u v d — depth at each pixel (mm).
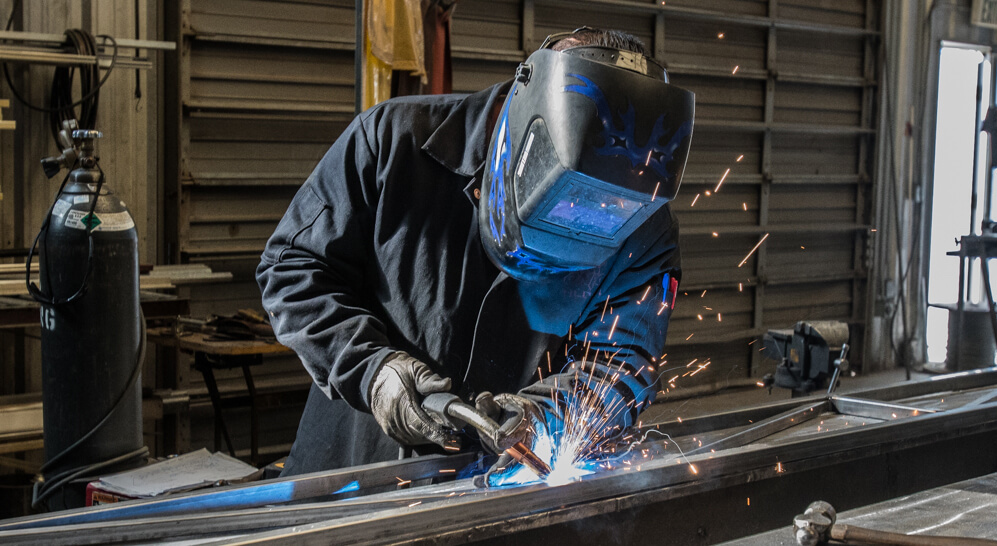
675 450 1601
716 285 6867
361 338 1409
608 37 1312
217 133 4859
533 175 1228
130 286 2660
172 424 4641
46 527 1118
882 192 7246
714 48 6820
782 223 7316
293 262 1567
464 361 1598
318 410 1857
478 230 1569
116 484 2018
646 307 1604
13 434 3393
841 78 7410
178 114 4672
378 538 1036
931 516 1361
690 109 1218
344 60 5207
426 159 1579
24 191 3971
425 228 1576
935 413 1697
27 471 3766
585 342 1625
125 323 2648
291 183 5086
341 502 1217
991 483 1562
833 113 7523
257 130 4973
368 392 1345
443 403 1257
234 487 1312
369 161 1578
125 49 4059
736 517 1354
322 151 5211
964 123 6910
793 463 1410
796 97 7301
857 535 1085
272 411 5141
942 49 6840
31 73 3924
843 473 1501
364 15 3840
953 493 1496
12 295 3344
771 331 3246
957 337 5641
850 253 7688
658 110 1176
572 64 1184
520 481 1314
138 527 1131
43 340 2635
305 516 1186
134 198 4238
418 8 4098
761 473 1362
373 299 1639
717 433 1788
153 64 4570
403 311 1582
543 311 1588
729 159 7020
